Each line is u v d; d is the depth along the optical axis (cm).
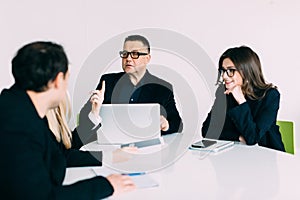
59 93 108
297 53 329
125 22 326
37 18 313
